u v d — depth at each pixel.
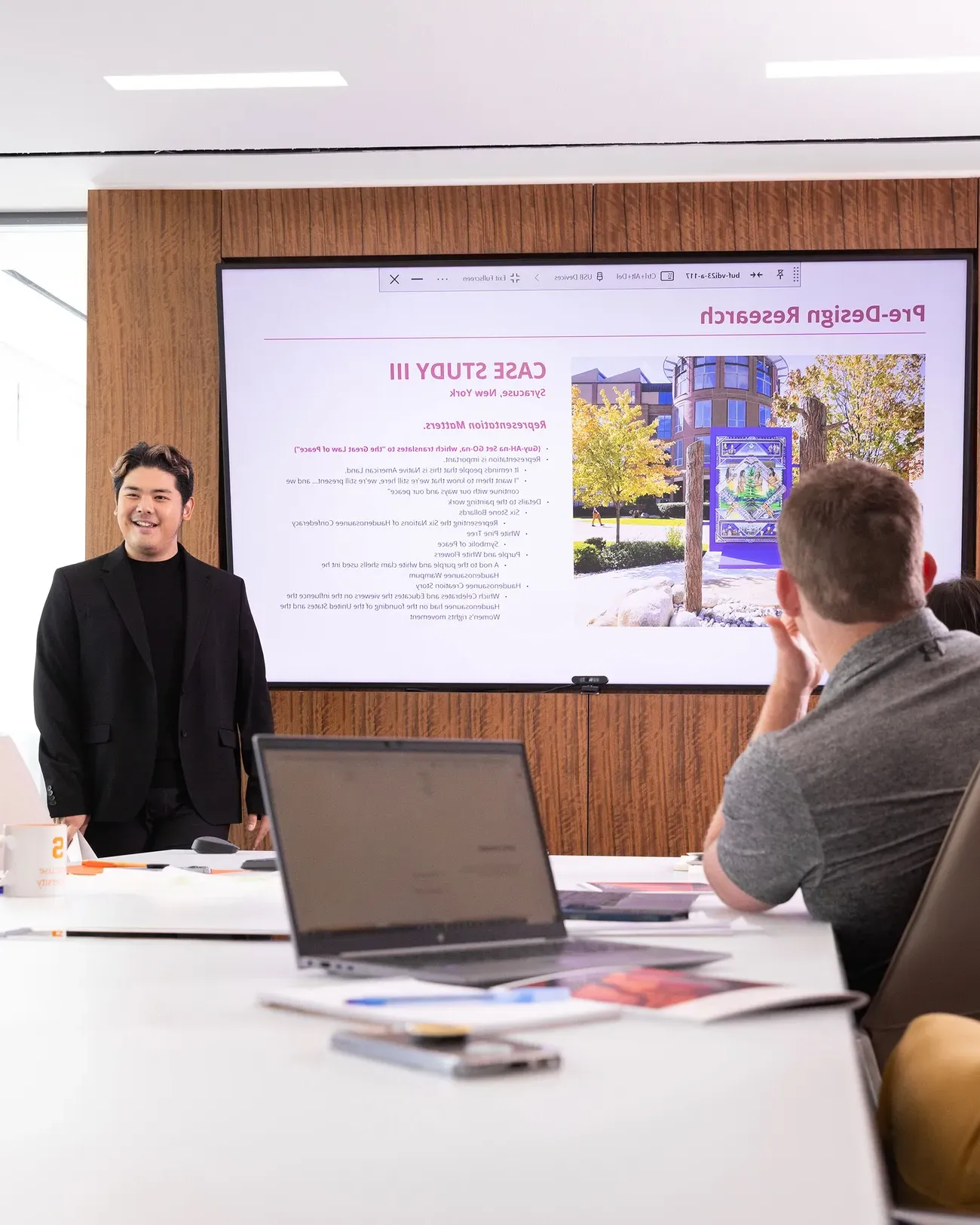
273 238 4.43
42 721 3.32
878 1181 0.47
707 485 4.32
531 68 3.60
